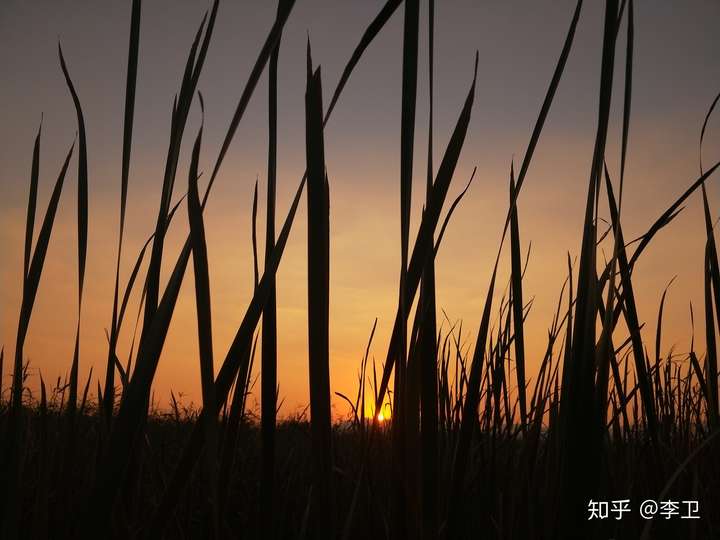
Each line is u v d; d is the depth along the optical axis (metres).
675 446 1.52
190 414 2.33
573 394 0.85
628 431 1.31
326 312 0.79
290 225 0.82
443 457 1.19
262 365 0.84
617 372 1.17
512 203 0.89
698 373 1.18
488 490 1.21
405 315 0.80
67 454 1.06
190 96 0.85
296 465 1.85
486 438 1.31
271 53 0.85
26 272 0.90
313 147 0.80
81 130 0.93
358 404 1.36
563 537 0.84
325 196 0.80
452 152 0.84
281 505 1.32
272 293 0.84
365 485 1.18
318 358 0.79
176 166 0.89
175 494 0.81
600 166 0.85
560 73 0.86
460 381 1.34
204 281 0.79
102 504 0.76
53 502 1.18
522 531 1.13
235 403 0.89
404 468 0.84
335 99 0.81
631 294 1.02
